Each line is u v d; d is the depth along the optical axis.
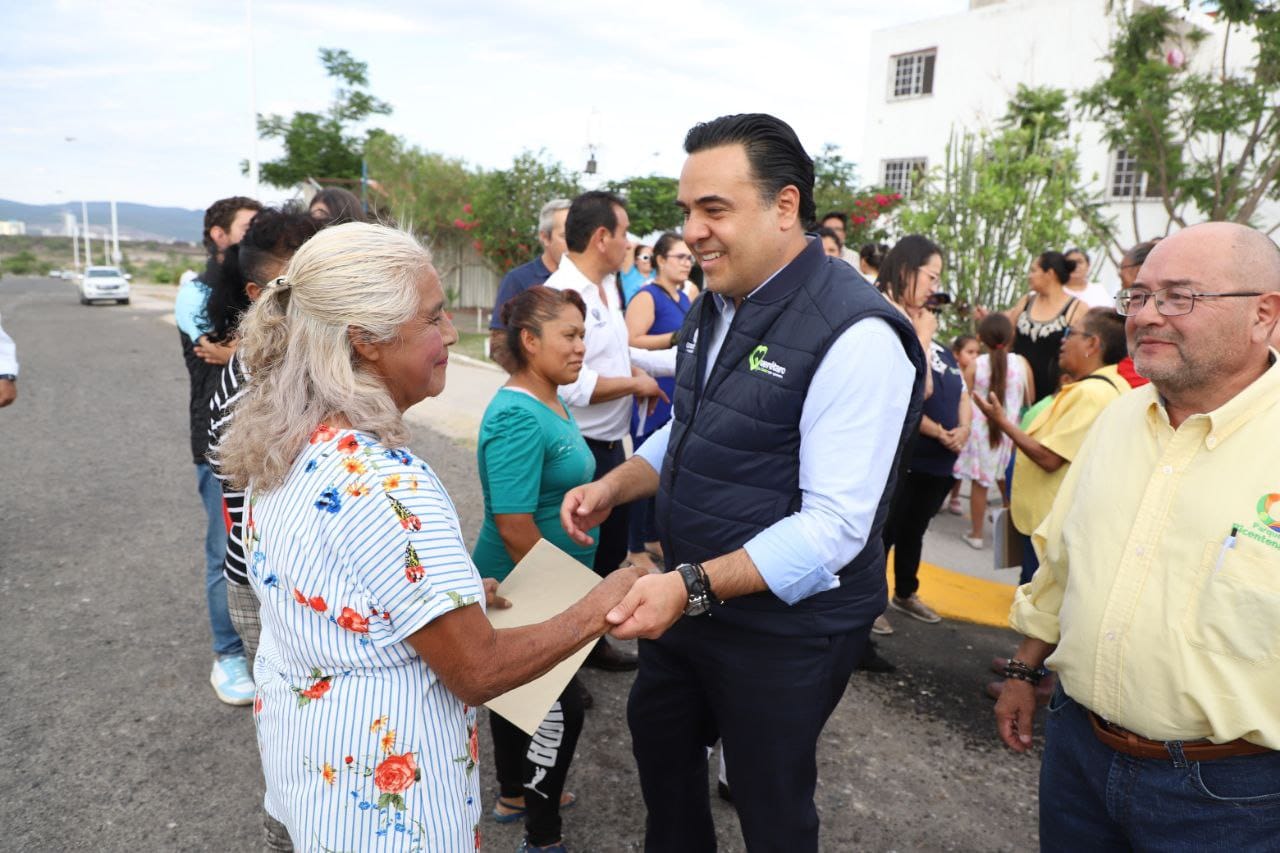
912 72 16.19
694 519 1.85
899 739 3.28
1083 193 10.86
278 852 1.98
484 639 1.33
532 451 2.45
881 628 4.18
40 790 2.80
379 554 1.25
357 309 1.29
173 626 4.01
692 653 1.92
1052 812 1.83
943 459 4.03
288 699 1.36
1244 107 9.64
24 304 28.58
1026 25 14.35
